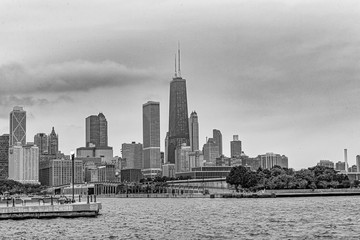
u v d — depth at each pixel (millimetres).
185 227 141000
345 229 129500
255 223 148875
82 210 161375
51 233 123875
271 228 133875
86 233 124562
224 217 176000
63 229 131375
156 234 124000
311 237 114812
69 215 159625
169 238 116500
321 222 149125
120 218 173625
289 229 130750
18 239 114938
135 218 176625
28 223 144000
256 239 112625
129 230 132500
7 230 128875
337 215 175875
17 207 154000
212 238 115562
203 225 146250
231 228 135625
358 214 179375
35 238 116250
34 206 156000
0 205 178250
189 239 114625
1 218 152500
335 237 114562
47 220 152000
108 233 125125
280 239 112125
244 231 127875
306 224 143375
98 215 171750
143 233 126125
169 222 158250
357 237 114312
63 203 175125
